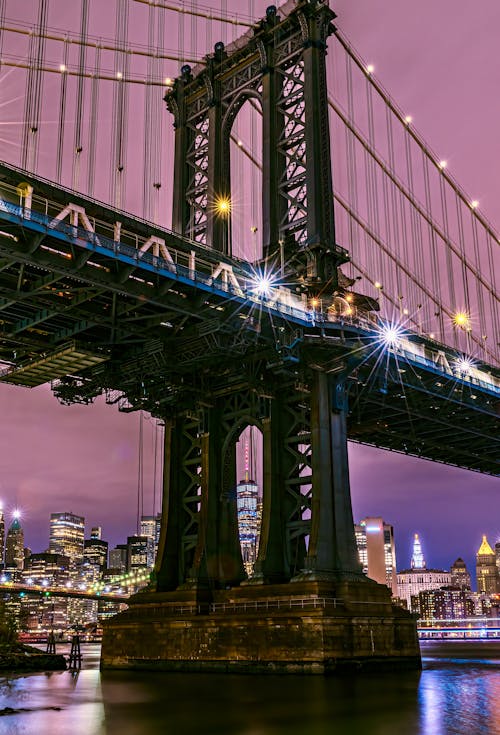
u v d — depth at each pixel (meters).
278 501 58.56
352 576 53.78
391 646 53.72
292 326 56.06
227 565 60.62
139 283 49.03
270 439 59.69
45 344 56.81
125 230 50.06
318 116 62.81
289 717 32.47
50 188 46.19
